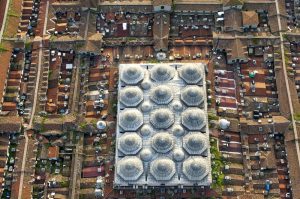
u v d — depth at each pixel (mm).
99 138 130750
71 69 142125
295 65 141625
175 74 135250
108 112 134250
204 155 124312
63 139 130500
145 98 131750
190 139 122938
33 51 143500
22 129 130875
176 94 132125
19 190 122000
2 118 131375
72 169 125875
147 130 125875
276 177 124938
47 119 132750
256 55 142750
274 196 122812
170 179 120875
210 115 132375
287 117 131125
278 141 130250
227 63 141375
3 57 140625
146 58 142125
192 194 122062
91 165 127688
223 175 124938
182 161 123250
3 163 126438
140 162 122250
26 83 139750
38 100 135750
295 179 122438
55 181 125250
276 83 137125
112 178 124562
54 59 142625
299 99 136375
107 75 140125
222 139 130000
